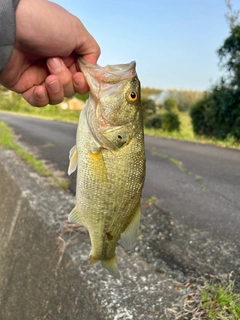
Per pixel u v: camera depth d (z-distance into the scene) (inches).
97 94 9.5
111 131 9.4
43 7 8.8
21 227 19.2
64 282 13.1
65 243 14.5
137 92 9.7
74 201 19.9
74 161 10.1
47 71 10.8
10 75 10.4
